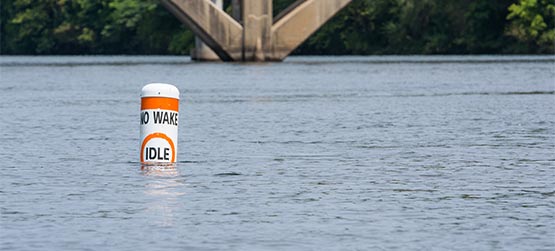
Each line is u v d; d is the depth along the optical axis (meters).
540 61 136.00
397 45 193.50
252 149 29.16
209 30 134.75
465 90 65.25
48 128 36.78
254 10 135.75
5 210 17.98
